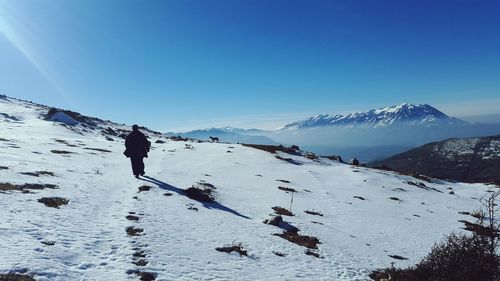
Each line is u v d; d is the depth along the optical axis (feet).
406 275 49.06
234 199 86.12
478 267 44.14
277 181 123.95
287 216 77.66
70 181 71.51
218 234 54.80
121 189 73.05
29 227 41.37
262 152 189.67
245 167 145.89
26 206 49.49
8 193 53.78
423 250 69.97
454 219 107.86
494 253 44.93
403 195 139.03
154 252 42.06
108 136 245.04
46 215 47.29
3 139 124.36
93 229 45.70
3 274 28.89
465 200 149.79
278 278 42.93
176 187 83.41
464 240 46.80
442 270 45.93
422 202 130.62
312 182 134.72
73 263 34.81
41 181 66.13
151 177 93.09
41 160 91.71
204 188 85.51
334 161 210.38
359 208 101.35
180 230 52.60
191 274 38.42
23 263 31.68
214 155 169.37
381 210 103.81
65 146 133.69
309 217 80.74
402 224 90.12
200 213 64.90
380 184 151.64
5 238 36.70
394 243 71.87
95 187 70.54
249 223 65.57
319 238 65.62
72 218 48.49
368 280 49.14
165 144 214.07
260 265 46.19
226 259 45.39
